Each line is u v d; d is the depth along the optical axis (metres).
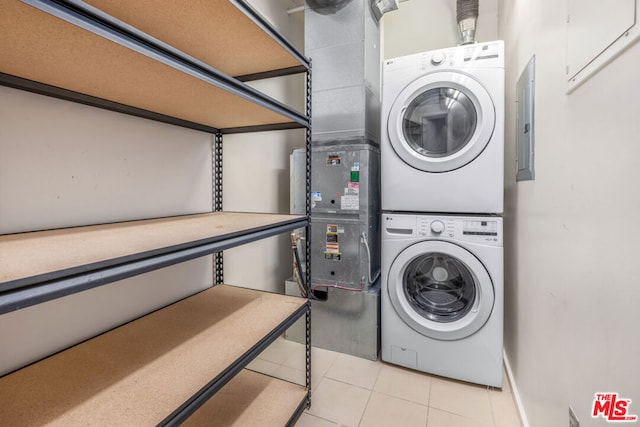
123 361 1.00
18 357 0.95
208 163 1.72
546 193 1.19
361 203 1.98
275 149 2.43
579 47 0.91
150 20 1.08
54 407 0.79
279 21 2.39
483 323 1.65
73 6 0.61
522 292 1.52
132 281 1.30
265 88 2.29
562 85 1.04
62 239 0.88
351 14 2.09
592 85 0.84
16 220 0.96
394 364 1.91
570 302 0.96
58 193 1.06
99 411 0.78
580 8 0.91
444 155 1.75
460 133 1.74
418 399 1.60
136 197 1.33
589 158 0.85
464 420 1.46
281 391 1.48
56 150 1.05
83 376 0.92
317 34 2.18
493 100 1.61
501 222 1.62
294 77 2.66
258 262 2.25
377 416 1.48
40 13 0.57
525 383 1.44
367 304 1.97
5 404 0.80
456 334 1.70
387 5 2.21
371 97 2.22
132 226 1.14
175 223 1.23
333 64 2.14
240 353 1.04
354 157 1.99
